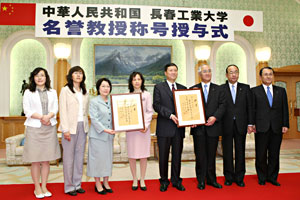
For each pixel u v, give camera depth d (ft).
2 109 18.90
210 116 8.83
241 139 9.21
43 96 8.44
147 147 9.01
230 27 14.80
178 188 8.75
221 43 20.61
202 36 14.64
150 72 20.43
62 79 18.65
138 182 9.82
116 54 20.16
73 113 8.34
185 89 8.90
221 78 21.17
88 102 9.09
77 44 19.54
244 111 9.26
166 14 14.52
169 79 9.26
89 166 8.46
